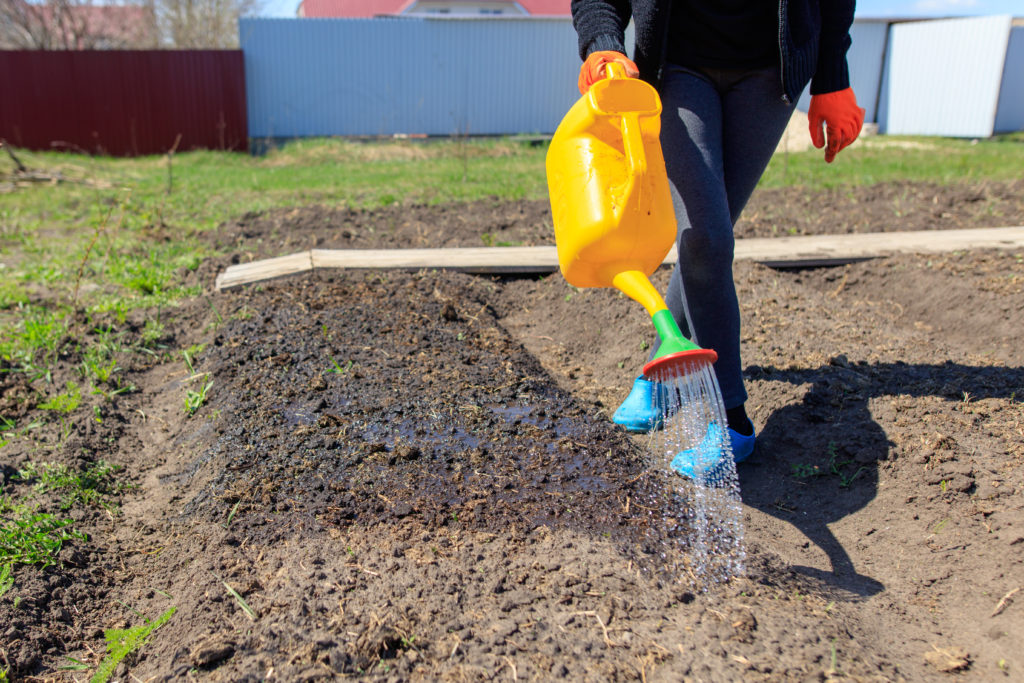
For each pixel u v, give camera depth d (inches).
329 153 567.5
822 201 255.6
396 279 165.8
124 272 193.2
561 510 86.4
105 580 81.3
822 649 66.7
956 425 100.4
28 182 386.9
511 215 237.9
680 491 90.8
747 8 88.2
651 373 70.7
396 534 82.1
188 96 603.5
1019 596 73.9
